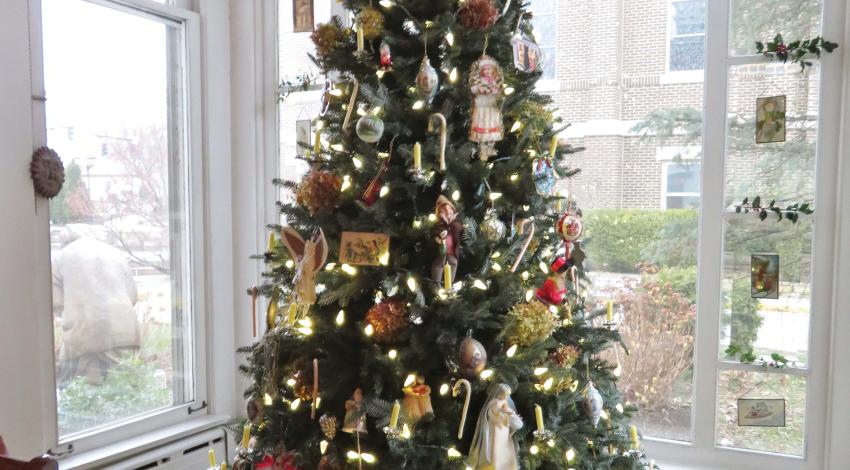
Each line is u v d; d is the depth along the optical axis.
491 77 1.47
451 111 1.53
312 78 2.38
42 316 1.84
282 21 2.46
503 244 1.52
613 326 1.94
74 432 1.96
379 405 1.42
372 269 1.51
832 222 1.85
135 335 2.15
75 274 1.96
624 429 1.70
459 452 1.46
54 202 1.89
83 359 1.98
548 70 2.15
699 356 2.00
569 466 1.48
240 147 2.45
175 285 2.29
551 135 1.66
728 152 1.96
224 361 2.42
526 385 1.54
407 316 1.47
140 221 2.17
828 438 1.85
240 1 2.42
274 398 1.65
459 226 1.43
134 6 2.11
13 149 1.71
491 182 1.58
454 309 1.42
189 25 2.28
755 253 1.94
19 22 1.72
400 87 1.56
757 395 1.95
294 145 2.47
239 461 1.64
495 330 1.54
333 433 1.48
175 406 2.28
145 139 2.18
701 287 1.99
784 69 1.89
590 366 1.67
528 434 1.55
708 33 1.95
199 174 2.33
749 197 1.95
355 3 1.63
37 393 1.77
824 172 1.85
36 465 1.12
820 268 1.87
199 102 2.33
